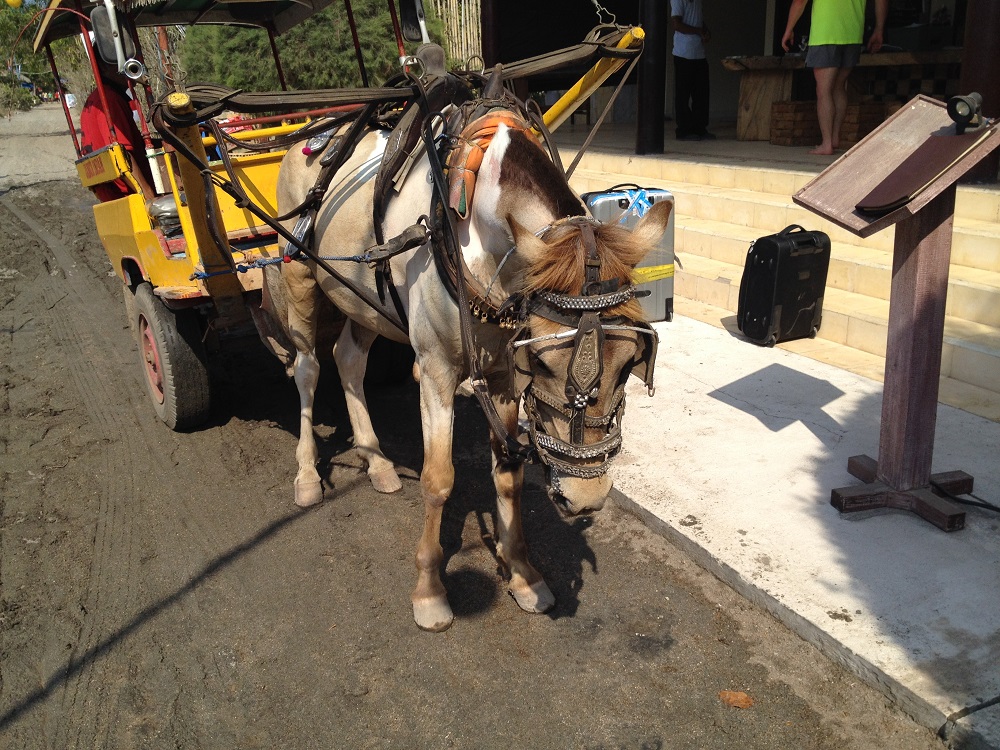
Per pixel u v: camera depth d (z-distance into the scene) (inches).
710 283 262.7
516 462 132.0
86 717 119.0
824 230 259.1
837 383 201.2
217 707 119.6
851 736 107.1
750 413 188.9
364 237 136.3
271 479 185.9
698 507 153.6
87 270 398.6
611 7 482.6
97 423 220.1
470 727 113.0
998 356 184.7
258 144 154.9
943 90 349.7
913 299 135.7
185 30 495.5
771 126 378.6
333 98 119.9
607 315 94.0
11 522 171.3
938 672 110.1
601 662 123.6
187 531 165.9
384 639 131.6
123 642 134.2
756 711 112.4
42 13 203.9
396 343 224.2
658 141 358.0
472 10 542.9
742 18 533.6
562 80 429.4
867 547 137.5
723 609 132.5
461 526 163.6
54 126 926.4
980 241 215.2
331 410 223.3
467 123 116.8
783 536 142.6
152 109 126.3
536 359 95.8
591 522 160.2
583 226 97.7
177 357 193.6
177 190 174.9
